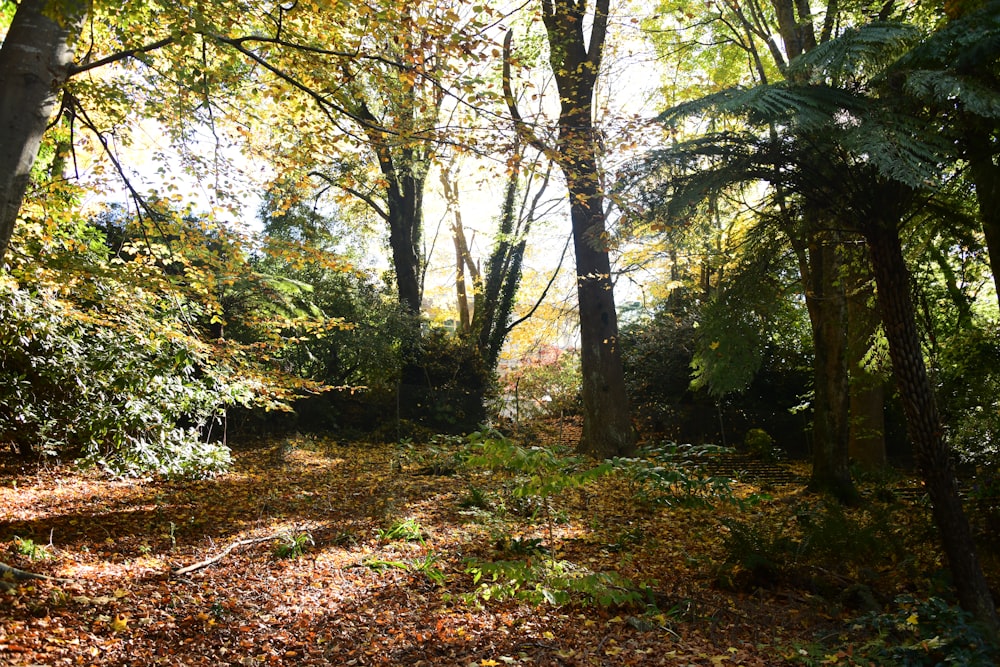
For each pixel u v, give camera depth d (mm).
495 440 6312
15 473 10766
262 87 7672
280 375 8953
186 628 5363
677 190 6270
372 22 5938
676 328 20812
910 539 7426
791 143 5758
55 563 6543
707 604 6414
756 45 16344
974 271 10812
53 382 9758
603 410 16109
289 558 7457
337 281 20266
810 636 5730
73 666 4473
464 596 6172
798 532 8750
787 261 7484
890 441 18469
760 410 19641
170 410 10656
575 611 6316
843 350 12172
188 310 10023
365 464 14789
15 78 4746
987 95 5055
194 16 5234
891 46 5773
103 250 9125
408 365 21594
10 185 4680
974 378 12062
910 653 4812
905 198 5766
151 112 7621
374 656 5117
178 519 9094
